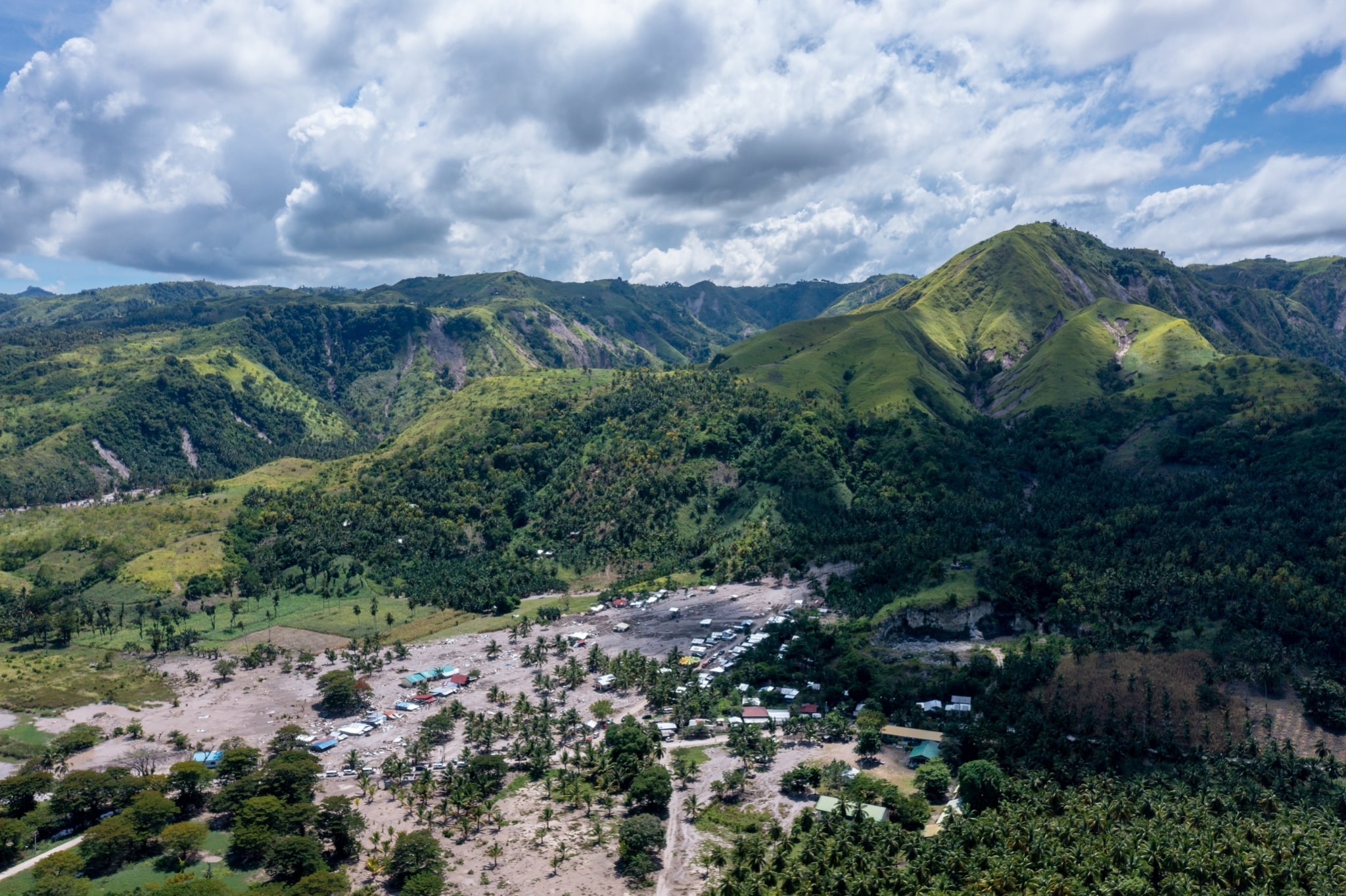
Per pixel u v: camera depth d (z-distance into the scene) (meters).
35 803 176.00
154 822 161.38
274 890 139.88
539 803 179.25
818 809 167.75
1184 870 137.12
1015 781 167.25
